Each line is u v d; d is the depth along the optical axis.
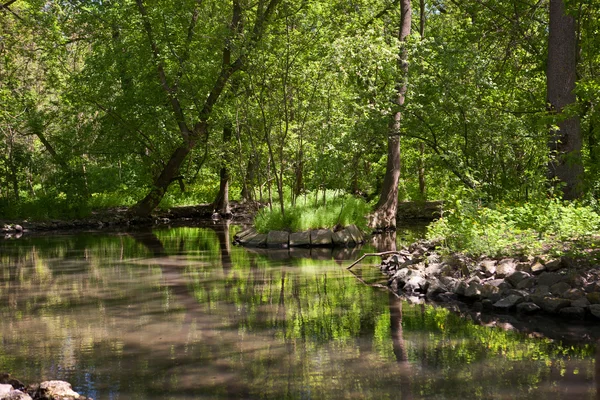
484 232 10.22
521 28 18.27
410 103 15.78
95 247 17.42
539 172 12.72
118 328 7.72
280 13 18.61
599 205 11.29
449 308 8.66
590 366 5.90
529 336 7.06
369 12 24.75
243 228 24.17
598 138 13.12
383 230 21.48
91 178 27.08
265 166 22.23
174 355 6.48
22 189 30.23
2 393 5.22
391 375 5.73
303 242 17.25
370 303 9.07
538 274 8.83
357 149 17.44
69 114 26.83
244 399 5.18
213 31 22.44
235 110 23.42
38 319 8.30
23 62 28.84
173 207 30.44
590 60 16.22
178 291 10.26
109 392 5.40
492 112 15.37
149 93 24.77
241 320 8.06
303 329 7.54
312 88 18.56
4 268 13.32
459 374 5.72
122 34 24.73
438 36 15.61
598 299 7.90
